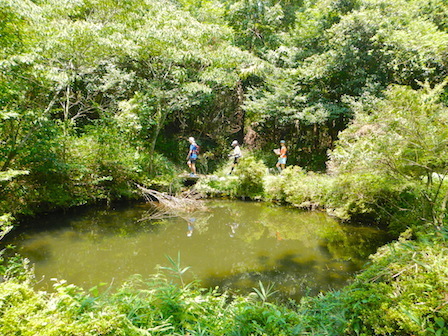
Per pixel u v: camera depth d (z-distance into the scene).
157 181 10.09
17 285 1.92
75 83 10.87
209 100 14.29
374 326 1.92
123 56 10.05
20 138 6.68
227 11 17.62
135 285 4.37
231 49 10.70
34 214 7.05
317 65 12.99
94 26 7.52
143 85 11.55
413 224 5.42
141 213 8.45
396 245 3.13
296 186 9.47
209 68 10.86
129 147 9.99
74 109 11.81
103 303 2.05
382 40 11.21
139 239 6.50
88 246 5.93
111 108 11.29
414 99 4.98
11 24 5.66
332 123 14.38
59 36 7.16
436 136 4.53
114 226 7.23
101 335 1.65
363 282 2.56
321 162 14.52
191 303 2.28
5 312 1.66
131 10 10.06
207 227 7.62
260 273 4.92
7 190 6.32
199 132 16.03
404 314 1.86
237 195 10.57
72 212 7.98
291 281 4.62
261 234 7.13
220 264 5.30
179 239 6.62
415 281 2.18
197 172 13.31
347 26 12.09
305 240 6.64
